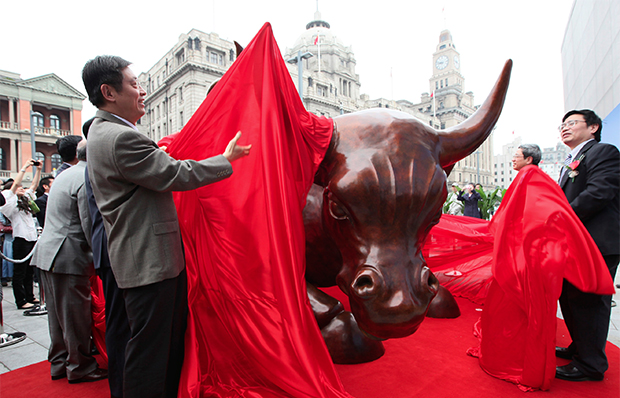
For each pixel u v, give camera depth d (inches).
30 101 1455.5
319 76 1978.3
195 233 83.4
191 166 62.4
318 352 70.7
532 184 84.5
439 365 89.0
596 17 522.6
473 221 165.6
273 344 71.7
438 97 3496.6
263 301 74.8
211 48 1545.3
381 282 60.0
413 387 78.5
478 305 140.8
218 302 81.0
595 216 95.2
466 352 96.3
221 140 78.8
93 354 107.7
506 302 83.9
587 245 79.7
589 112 104.9
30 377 94.9
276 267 69.8
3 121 1414.9
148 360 63.6
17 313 173.9
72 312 89.2
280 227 71.1
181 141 79.6
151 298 63.4
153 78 1878.7
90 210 78.6
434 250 155.9
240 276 77.1
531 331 77.8
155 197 64.9
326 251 89.3
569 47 739.4
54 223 90.7
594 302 85.0
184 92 1539.1
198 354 76.7
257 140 76.5
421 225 67.1
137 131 65.1
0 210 183.8
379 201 65.3
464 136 82.1
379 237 65.0
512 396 76.4
